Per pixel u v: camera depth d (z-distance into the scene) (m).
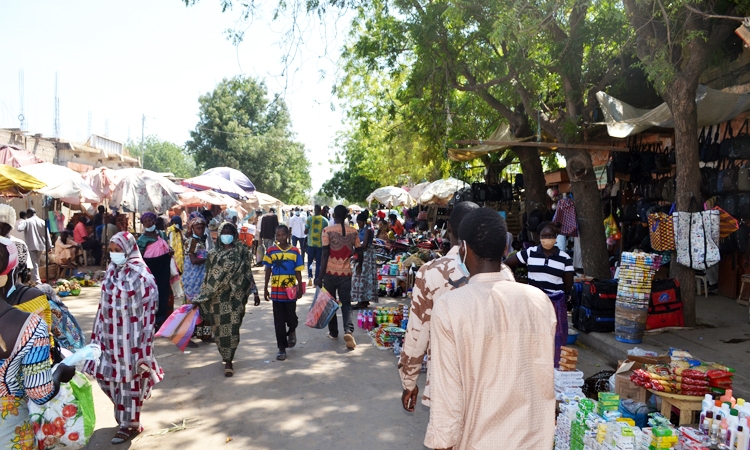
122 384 4.66
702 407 4.11
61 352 3.44
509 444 2.07
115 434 4.84
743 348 6.62
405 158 16.50
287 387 6.07
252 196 21.78
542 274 5.60
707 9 7.07
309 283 13.45
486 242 2.27
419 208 26.58
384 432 4.86
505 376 2.11
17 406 2.60
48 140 19.61
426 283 3.02
